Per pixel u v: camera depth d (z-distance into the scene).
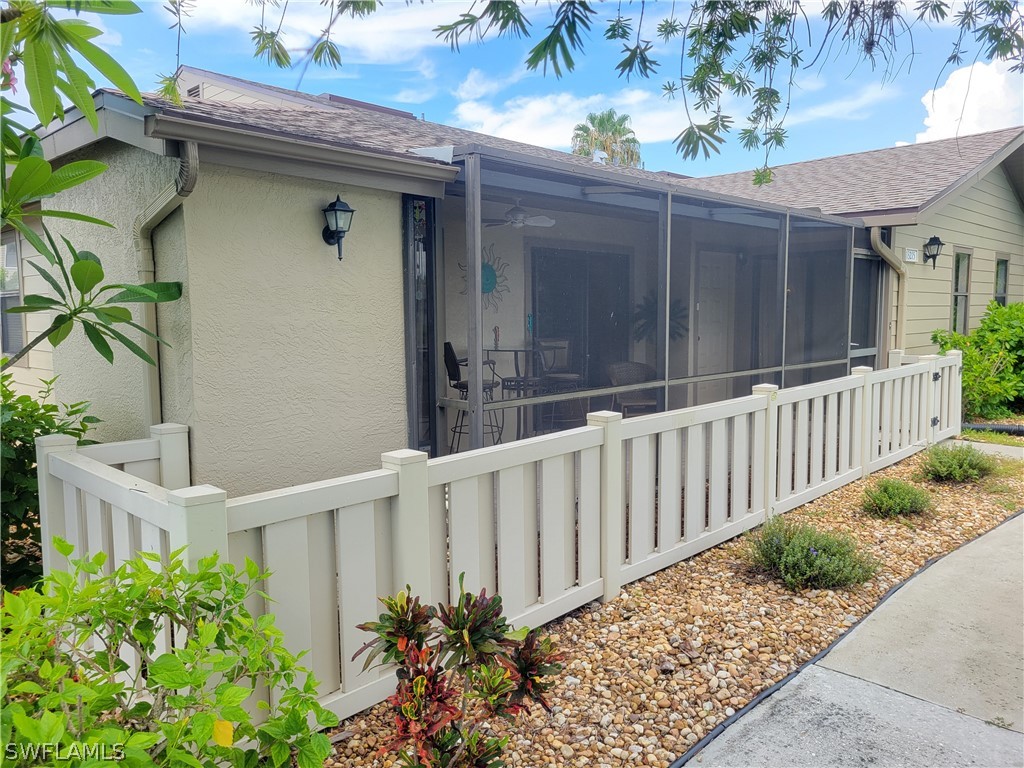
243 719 1.40
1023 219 12.39
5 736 1.22
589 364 5.45
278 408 4.11
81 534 2.82
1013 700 2.62
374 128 5.85
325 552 2.37
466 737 1.83
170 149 3.41
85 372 4.94
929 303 9.76
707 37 2.46
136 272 4.12
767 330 7.34
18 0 1.35
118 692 1.55
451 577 2.76
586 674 2.78
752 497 4.49
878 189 9.18
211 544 1.99
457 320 5.37
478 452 2.81
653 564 3.68
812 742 2.36
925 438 6.88
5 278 6.87
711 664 2.87
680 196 5.77
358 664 2.44
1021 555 4.13
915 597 3.54
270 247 4.04
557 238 5.39
